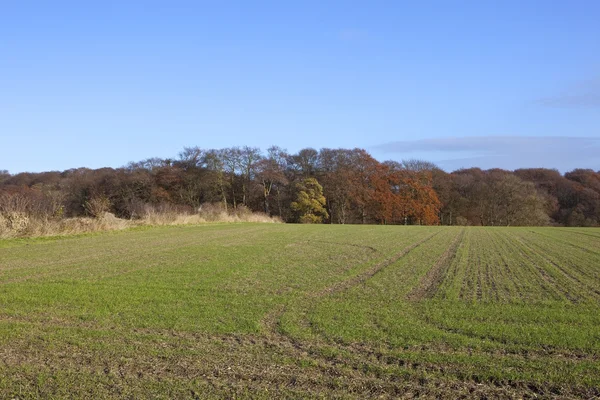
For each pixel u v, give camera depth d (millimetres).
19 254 22203
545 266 18859
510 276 16500
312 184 74062
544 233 40062
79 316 10844
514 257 22031
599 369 7520
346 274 16734
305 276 16328
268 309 11539
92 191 63406
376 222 79062
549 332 9453
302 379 7234
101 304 12000
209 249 24656
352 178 77625
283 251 24016
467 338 9102
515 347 8586
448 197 83750
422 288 14336
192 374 7438
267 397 6605
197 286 14406
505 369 7535
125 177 71812
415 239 32375
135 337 9289
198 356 8219
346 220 78500
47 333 9562
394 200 77000
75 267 18250
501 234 38500
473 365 7727
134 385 7031
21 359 8164
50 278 15852
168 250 24125
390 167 85188
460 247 26750
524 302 12266
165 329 9859
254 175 77688
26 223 29328
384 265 19281
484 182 83625
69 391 6855
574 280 15633
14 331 9695
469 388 6926
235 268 18078
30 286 14391
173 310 11383
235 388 6914
